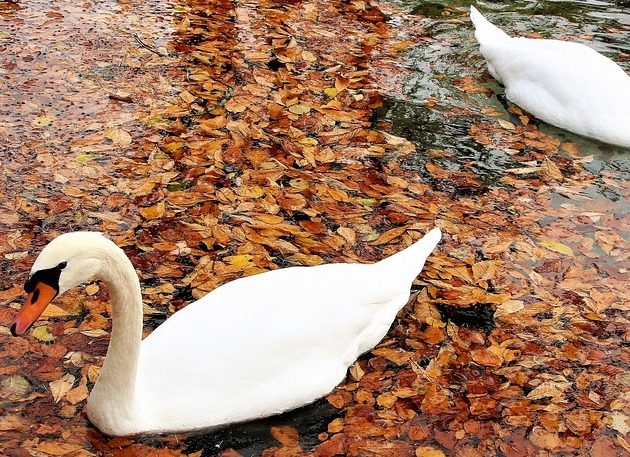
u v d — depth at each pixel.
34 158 5.99
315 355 4.09
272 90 7.22
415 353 4.59
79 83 7.02
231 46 7.90
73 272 3.38
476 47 8.30
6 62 7.20
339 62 7.81
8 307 4.61
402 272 4.52
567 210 5.98
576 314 4.96
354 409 4.18
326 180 6.10
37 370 4.21
